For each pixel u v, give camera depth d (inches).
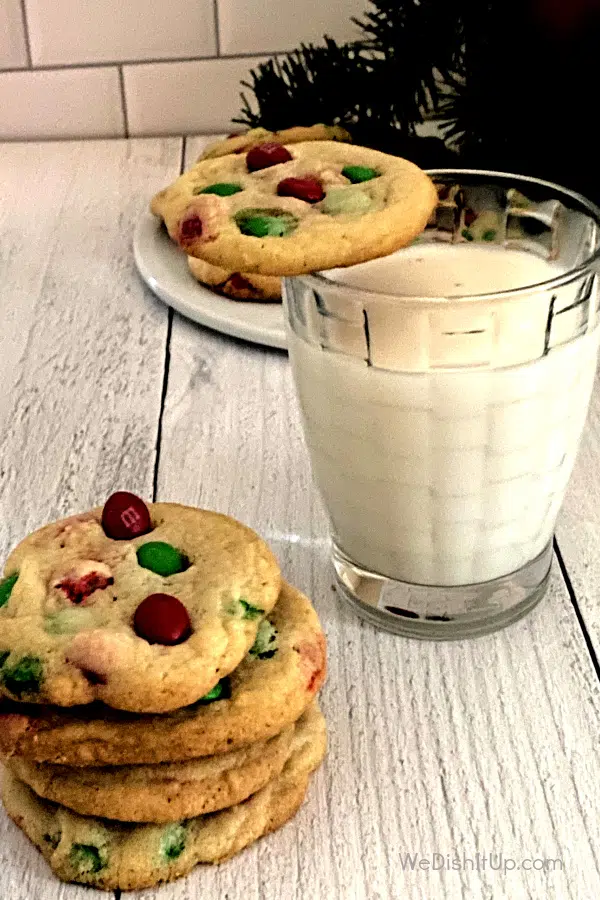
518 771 22.6
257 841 22.0
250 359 30.2
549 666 24.0
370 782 22.6
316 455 24.5
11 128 41.3
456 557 24.3
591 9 27.8
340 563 25.1
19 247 33.9
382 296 22.7
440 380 22.9
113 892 21.6
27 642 21.7
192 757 21.6
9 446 28.0
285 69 31.9
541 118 29.0
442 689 23.7
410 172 23.9
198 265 31.2
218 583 22.4
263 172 24.3
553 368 23.1
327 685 23.8
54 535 23.3
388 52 30.5
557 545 25.9
